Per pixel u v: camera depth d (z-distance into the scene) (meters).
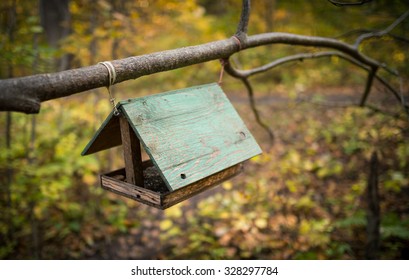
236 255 4.24
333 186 5.41
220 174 2.32
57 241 4.78
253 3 10.41
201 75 7.23
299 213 4.70
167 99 2.15
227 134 2.34
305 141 6.84
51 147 5.50
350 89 9.81
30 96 1.37
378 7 5.00
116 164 5.90
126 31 4.78
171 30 5.71
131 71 1.75
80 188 5.51
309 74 10.82
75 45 4.58
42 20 6.31
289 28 10.08
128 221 5.04
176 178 1.88
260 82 10.58
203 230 4.66
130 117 1.89
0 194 4.80
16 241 4.69
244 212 4.78
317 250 4.14
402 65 5.62
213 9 11.21
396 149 5.88
